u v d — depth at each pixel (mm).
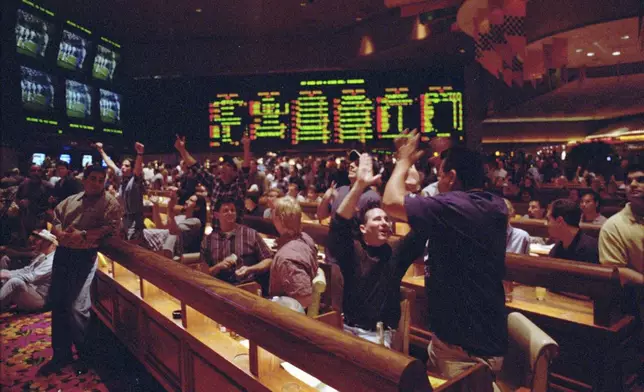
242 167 6742
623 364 2795
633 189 3010
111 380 3533
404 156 1947
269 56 18656
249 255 3662
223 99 18875
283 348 1711
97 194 3883
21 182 9297
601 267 2678
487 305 1854
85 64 16656
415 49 15648
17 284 5211
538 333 1931
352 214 2430
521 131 25344
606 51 11688
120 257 3336
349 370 1444
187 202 4770
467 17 7664
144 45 19078
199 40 18969
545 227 4895
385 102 18156
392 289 2516
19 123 14039
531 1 9242
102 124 17578
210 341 2455
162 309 3008
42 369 3729
